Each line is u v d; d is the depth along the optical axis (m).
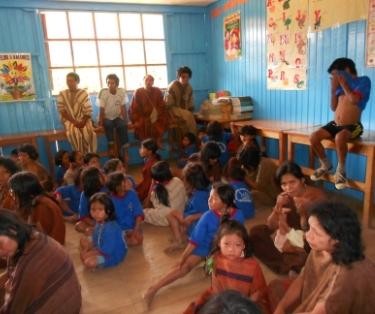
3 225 1.18
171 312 1.78
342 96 2.69
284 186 2.03
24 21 4.29
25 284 1.25
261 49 4.21
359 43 2.88
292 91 3.80
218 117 4.55
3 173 2.31
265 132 3.54
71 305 1.37
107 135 4.52
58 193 3.13
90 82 4.81
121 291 1.98
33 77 4.46
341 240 1.02
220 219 1.96
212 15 5.18
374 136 2.69
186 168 2.73
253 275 1.51
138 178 4.46
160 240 2.64
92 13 4.62
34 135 4.25
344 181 2.66
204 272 2.11
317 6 3.27
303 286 1.31
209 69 5.47
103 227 2.26
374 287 1.00
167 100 4.75
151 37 5.00
